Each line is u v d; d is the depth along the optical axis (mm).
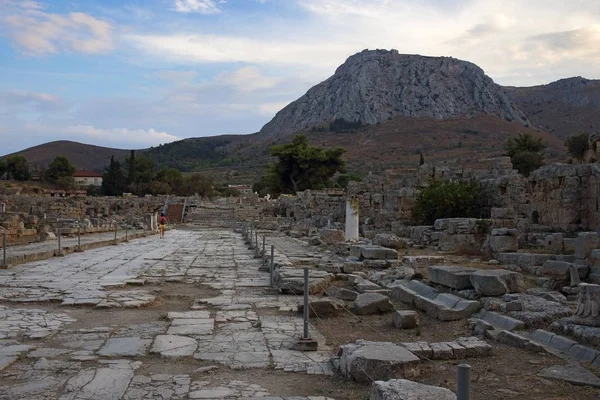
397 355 7102
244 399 6340
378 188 42531
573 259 15141
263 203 74500
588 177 22312
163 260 23109
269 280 16859
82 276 17297
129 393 6508
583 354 7770
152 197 78875
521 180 26562
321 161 84625
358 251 20281
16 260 20594
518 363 7652
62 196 76188
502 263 17047
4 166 107625
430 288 12773
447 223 22859
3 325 10148
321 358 8141
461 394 3789
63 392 6508
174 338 9242
